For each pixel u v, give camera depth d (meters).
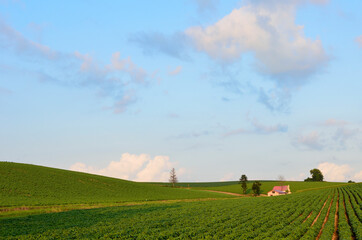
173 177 147.88
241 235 27.69
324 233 26.81
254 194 136.62
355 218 34.41
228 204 58.12
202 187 177.38
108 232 29.98
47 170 89.38
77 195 69.50
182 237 27.23
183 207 53.50
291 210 43.72
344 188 103.56
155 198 80.00
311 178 197.12
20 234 29.64
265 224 33.06
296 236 26.25
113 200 67.88
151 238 26.70
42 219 39.75
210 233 28.73
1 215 43.69
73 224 35.06
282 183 159.00
